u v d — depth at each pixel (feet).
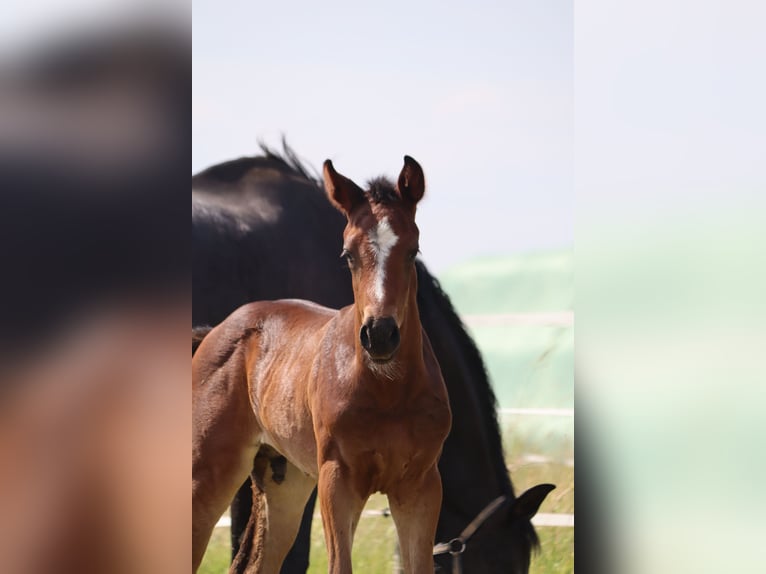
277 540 8.96
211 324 10.26
